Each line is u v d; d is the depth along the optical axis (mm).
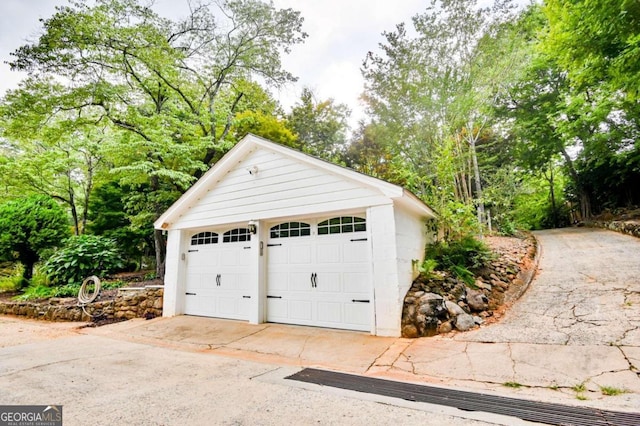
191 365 4027
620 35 5387
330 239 5949
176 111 12039
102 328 6734
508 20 10234
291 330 5699
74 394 3043
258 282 6414
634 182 13922
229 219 7027
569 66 6703
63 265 9734
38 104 9664
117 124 10977
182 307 7641
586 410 2439
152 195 11188
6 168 12398
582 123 12766
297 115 19281
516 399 2703
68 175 14766
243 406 2721
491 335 4367
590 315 4523
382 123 12742
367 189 5477
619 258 7547
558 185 20281
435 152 9578
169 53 10961
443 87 10719
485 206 12688
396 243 5172
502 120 16281
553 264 7879
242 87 13523
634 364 3064
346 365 3889
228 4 12273
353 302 5531
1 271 12234
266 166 6652
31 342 5520
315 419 2457
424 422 2369
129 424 2430
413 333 4809
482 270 6797
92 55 9883
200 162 11391
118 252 11859
